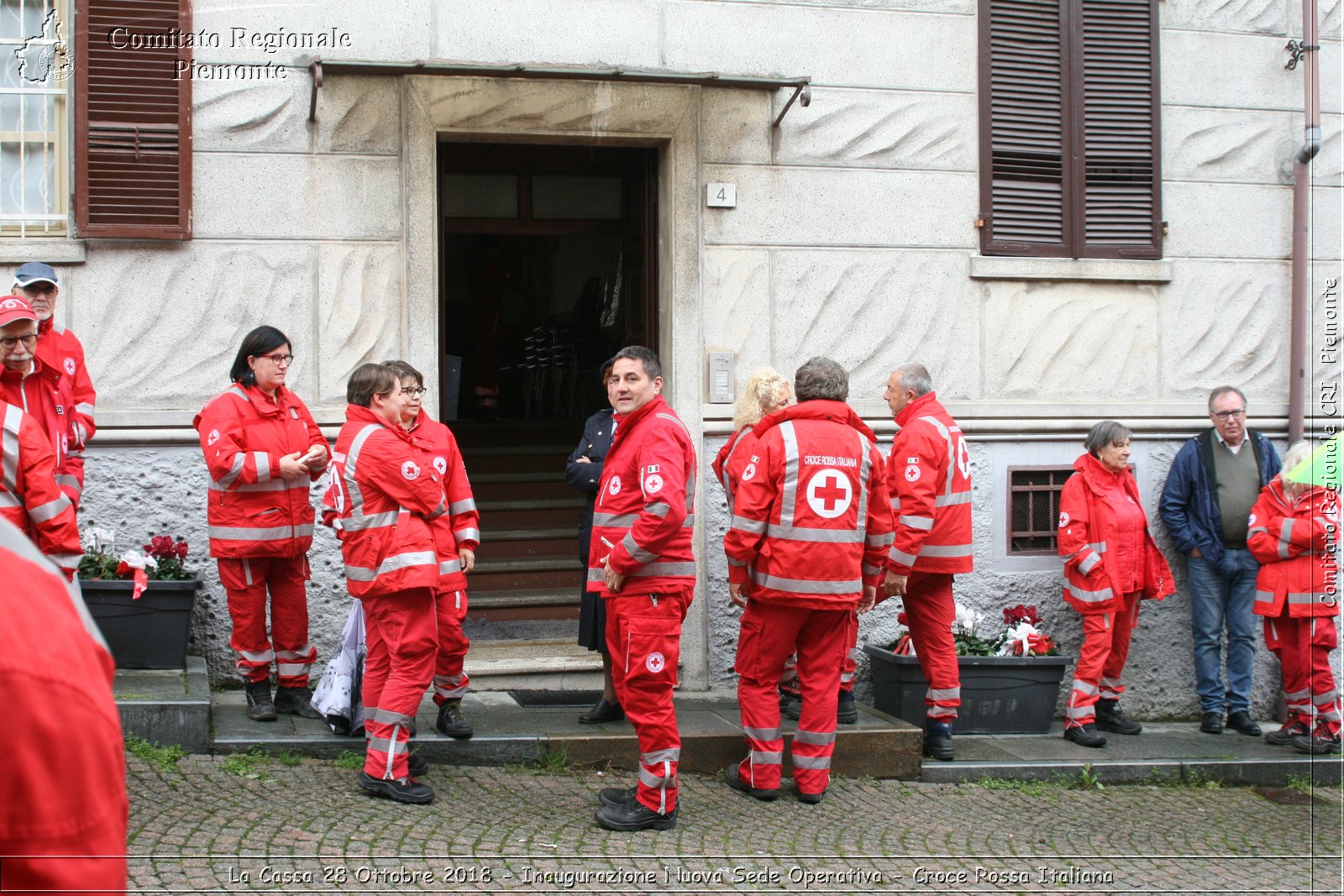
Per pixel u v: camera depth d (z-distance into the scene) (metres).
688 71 7.01
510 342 10.38
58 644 1.37
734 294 7.07
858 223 7.26
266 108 6.49
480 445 9.12
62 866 1.33
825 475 5.13
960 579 7.34
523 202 8.22
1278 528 6.81
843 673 6.06
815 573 5.11
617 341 9.39
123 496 6.32
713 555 6.99
